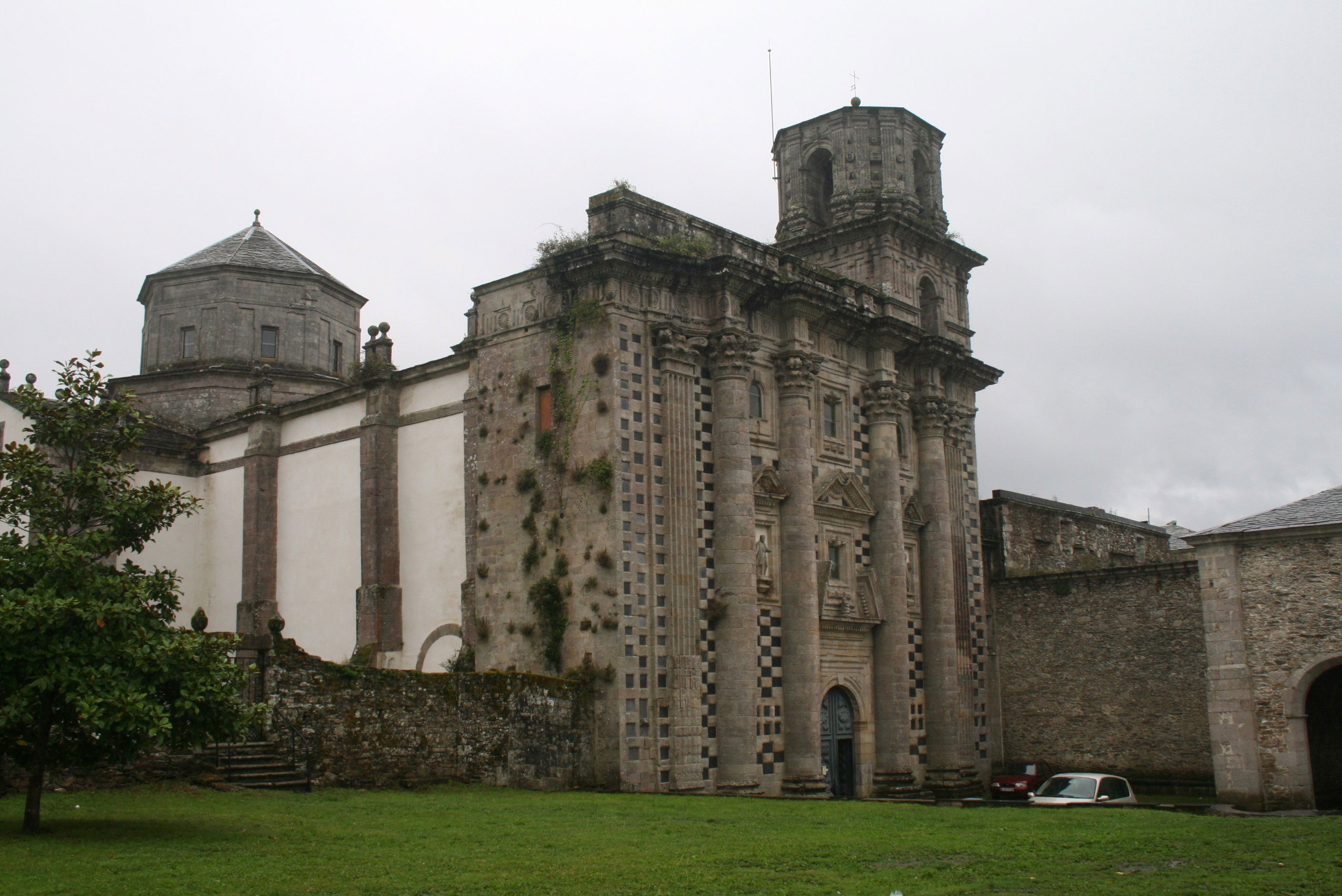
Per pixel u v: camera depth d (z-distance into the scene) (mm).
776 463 39969
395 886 16609
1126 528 62812
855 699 42062
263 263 57438
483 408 39156
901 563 43656
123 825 21078
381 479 42156
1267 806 34875
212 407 54344
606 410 35469
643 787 33906
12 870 16656
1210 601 36625
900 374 47062
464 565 39125
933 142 51844
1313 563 35125
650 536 35531
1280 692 35156
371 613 41000
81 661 19594
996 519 53156
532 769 32312
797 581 39000
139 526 21891
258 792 26250
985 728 48969
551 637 35344
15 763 23797
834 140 49719
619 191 37312
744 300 39438
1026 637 50812
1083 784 33031
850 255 48219
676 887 16922
